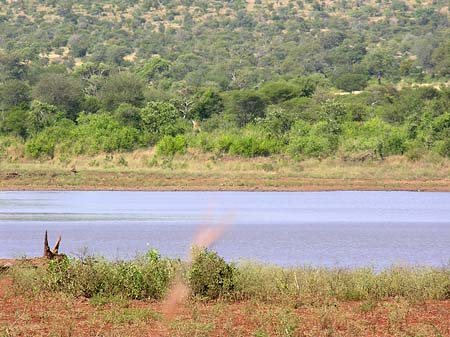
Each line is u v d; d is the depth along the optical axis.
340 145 111.94
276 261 42.28
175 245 47.81
